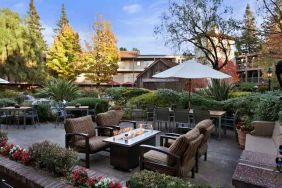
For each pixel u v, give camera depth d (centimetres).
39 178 293
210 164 420
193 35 1153
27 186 296
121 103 1090
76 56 2256
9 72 1569
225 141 589
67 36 2281
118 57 2236
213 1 1066
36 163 323
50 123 852
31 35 1784
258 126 504
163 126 748
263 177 226
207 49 1178
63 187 269
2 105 874
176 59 2572
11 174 321
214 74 620
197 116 598
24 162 335
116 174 376
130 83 2789
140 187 231
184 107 805
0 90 1465
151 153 352
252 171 242
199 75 608
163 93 866
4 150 378
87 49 2125
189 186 219
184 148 307
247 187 219
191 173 368
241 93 859
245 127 520
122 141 397
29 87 1778
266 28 699
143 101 905
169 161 316
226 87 867
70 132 427
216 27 1073
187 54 1209
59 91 1034
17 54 1616
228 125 652
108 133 499
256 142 452
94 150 411
